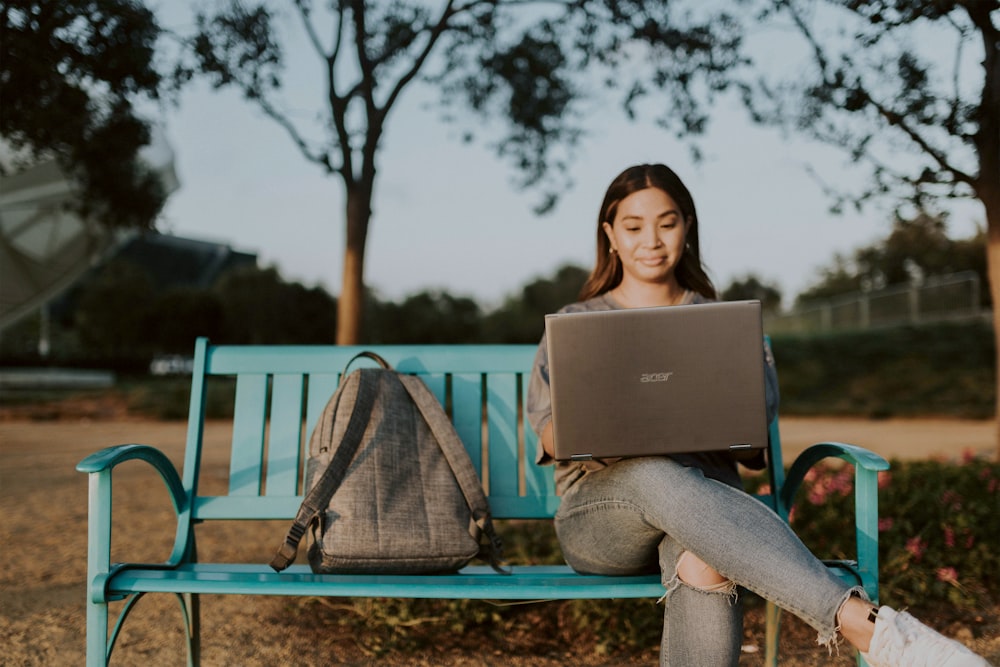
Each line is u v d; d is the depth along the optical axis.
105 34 4.61
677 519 1.78
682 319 1.87
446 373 2.54
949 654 1.53
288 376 2.50
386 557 1.99
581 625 2.93
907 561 3.27
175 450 9.11
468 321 35.34
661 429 1.88
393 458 2.10
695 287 2.42
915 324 19.98
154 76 4.80
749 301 1.87
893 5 4.26
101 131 5.72
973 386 15.89
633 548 1.99
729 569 1.72
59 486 6.33
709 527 1.74
